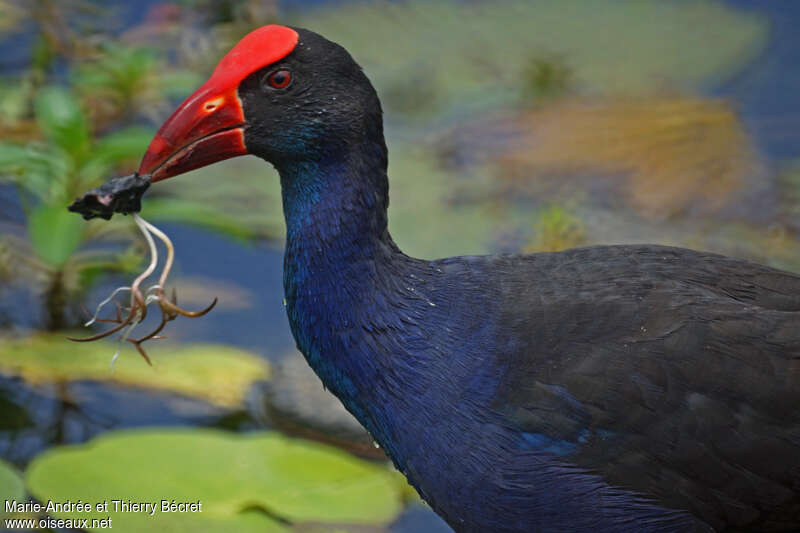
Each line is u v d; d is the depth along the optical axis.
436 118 14.84
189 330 11.20
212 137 7.54
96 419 10.11
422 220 12.77
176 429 9.83
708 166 13.73
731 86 15.33
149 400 10.38
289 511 8.98
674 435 7.41
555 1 17.45
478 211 12.98
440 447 7.57
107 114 14.04
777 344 7.43
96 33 14.89
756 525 7.71
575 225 12.70
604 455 7.46
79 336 11.02
